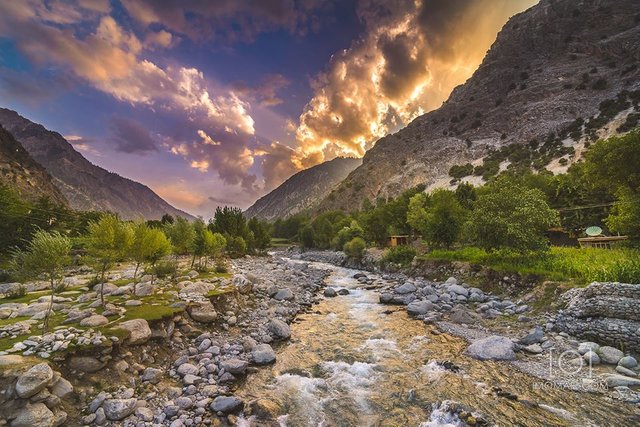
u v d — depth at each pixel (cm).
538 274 2231
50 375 940
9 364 926
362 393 1207
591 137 13475
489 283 2598
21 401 870
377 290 3184
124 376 1162
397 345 1683
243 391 1212
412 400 1147
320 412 1084
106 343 1173
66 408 952
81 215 7469
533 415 1009
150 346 1383
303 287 3228
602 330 1454
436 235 4062
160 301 1770
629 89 15350
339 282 3778
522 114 19025
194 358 1427
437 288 2852
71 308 1580
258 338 1734
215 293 2028
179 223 3138
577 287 1820
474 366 1384
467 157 18988
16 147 18825
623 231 2666
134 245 1986
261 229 8606
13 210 4294
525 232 2556
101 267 1722
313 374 1368
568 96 17700
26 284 2333
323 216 13962
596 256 2338
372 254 5481
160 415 1019
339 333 1897
